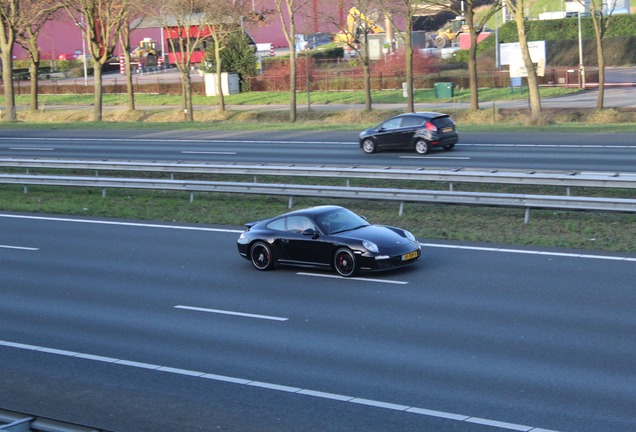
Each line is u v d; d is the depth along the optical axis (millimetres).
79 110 65500
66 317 14336
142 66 91625
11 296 15977
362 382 10422
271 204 24234
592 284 14398
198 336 12852
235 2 58500
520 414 9094
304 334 12641
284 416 9477
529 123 39531
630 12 81062
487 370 10570
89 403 10305
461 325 12578
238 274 16906
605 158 27469
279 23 95500
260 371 11086
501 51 62562
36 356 12297
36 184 28516
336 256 16141
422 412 9320
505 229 19281
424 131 31094
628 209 18078
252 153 34438
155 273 17344
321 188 22750
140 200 26484
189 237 20953
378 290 14953
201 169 27547
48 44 95375
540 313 12922
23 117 62750
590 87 58250
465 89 62625
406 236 16484
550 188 23141
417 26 98125
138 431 9352
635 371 10211
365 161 30375
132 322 13820
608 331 11828
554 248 17328
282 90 70750
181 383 10805
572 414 9000
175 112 58469
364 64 52250
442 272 15961
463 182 24000
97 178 27141
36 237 22000
